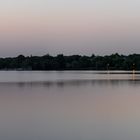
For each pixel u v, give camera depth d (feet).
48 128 68.23
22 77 364.58
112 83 232.12
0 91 164.14
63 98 128.06
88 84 222.28
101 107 100.12
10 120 77.46
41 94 146.00
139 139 58.80
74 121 76.02
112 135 61.77
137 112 89.25
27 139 59.31
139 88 182.29
